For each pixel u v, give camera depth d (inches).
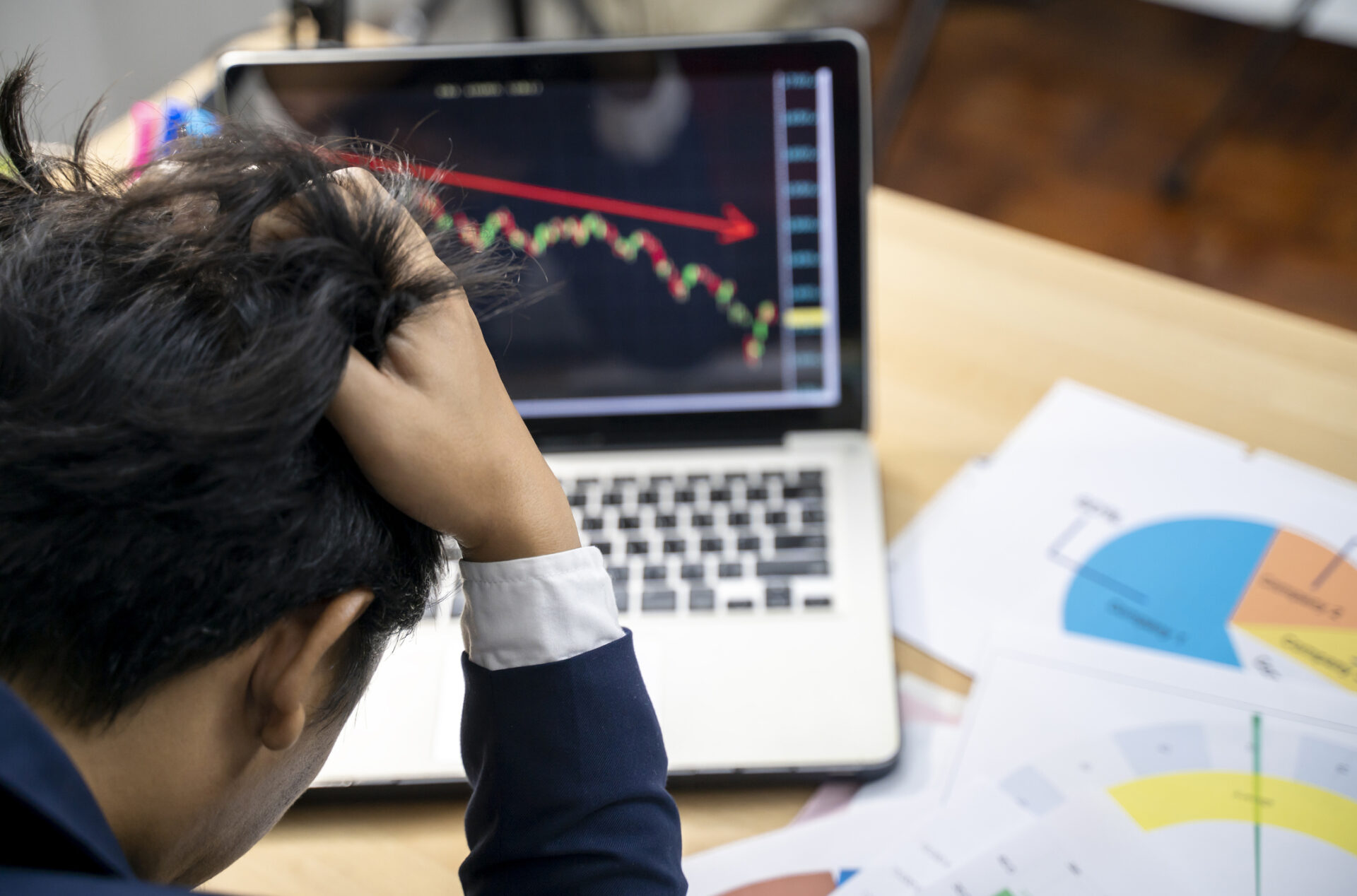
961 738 22.0
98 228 12.6
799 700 22.0
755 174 24.7
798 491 25.6
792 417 26.8
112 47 58.5
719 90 23.9
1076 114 77.7
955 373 29.5
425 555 14.6
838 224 25.1
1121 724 21.8
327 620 12.5
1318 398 28.2
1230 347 29.6
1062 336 30.2
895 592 24.6
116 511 11.0
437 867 20.6
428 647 22.8
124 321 11.4
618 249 25.6
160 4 59.4
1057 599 24.3
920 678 23.1
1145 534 25.4
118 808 12.8
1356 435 27.3
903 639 23.8
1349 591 23.9
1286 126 76.1
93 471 10.8
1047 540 25.4
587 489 26.0
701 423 27.0
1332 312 65.0
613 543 24.8
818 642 22.8
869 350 27.0
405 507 13.6
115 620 11.3
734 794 21.5
